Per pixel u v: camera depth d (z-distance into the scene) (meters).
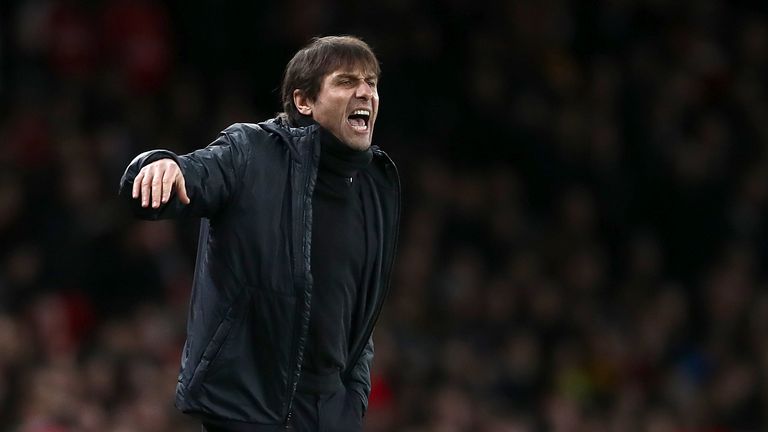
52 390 34.62
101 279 39.94
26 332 37.69
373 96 16.36
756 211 50.78
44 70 44.56
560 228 48.09
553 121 50.00
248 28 47.72
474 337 42.81
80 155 41.59
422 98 48.34
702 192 50.50
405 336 41.22
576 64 52.50
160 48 46.06
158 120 44.22
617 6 53.81
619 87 52.09
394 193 17.12
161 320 38.34
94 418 34.38
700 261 49.78
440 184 46.75
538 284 45.47
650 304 47.28
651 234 49.91
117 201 41.16
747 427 44.03
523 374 42.44
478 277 44.72
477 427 38.94
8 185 40.94
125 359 37.00
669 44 54.22
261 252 15.79
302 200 15.90
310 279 15.77
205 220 16.47
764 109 54.12
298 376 15.91
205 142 44.47
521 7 51.62
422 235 45.00
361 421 17.08
